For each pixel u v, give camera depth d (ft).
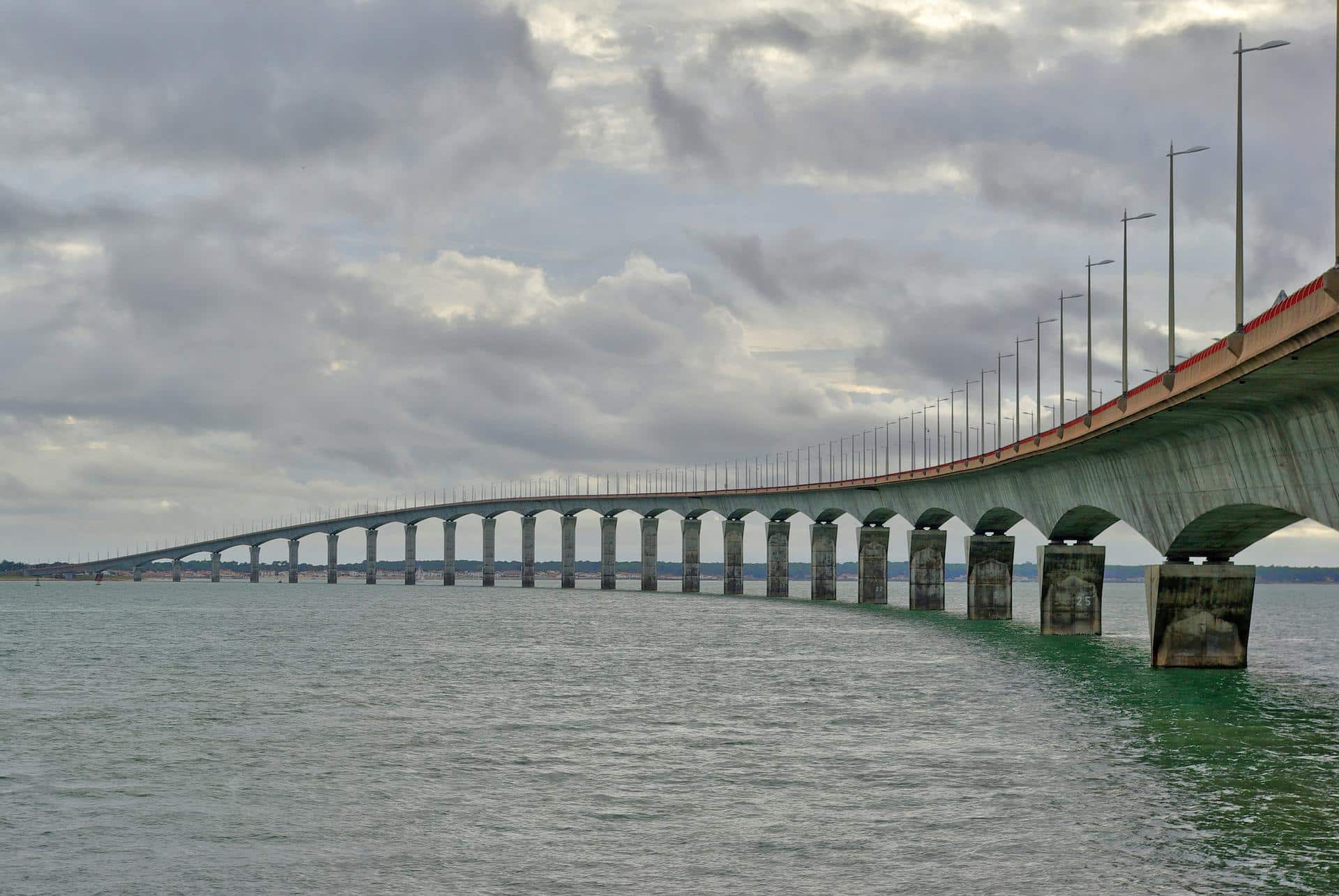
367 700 211.20
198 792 135.13
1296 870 105.81
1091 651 314.55
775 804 129.08
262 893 100.48
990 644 341.62
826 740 168.14
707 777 142.92
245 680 244.22
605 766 149.59
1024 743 165.89
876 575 604.90
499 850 112.16
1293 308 144.66
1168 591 262.47
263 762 151.84
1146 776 143.43
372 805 128.98
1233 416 201.77
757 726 180.96
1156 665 265.95
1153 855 110.22
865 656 300.81
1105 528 360.28
